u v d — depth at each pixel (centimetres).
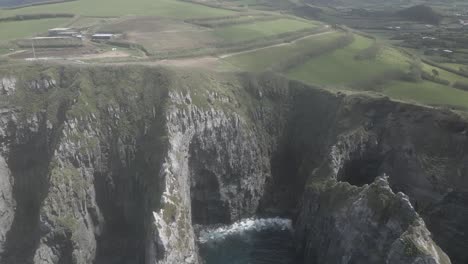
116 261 8912
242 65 12581
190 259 8144
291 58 13300
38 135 9412
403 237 6712
